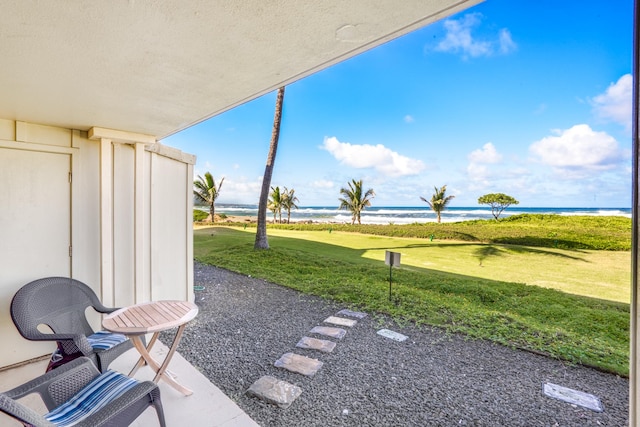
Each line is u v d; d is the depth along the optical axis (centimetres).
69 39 143
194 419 212
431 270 783
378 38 149
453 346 342
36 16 123
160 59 166
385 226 1442
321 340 354
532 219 1190
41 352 298
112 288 334
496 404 239
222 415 218
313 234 1513
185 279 458
